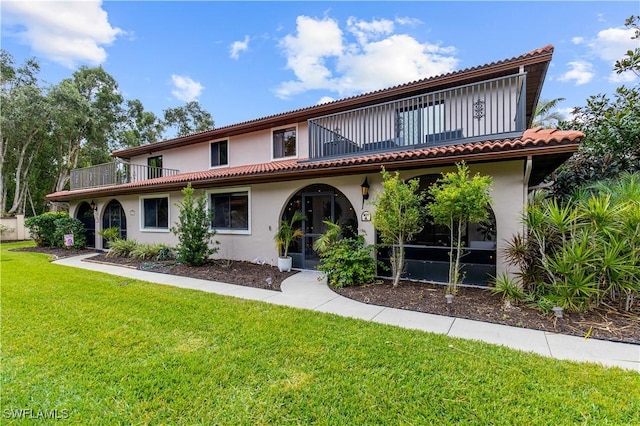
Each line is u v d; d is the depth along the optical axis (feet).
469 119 30.76
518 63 27.27
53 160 102.42
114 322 16.72
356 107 36.86
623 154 27.73
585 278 16.79
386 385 10.61
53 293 22.75
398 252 26.25
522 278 20.24
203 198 35.24
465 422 8.75
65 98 84.02
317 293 23.53
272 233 35.06
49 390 10.48
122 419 9.06
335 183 30.19
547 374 11.09
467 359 12.33
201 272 31.53
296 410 9.41
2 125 75.97
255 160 46.47
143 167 59.77
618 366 11.72
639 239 16.65
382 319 17.48
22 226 76.74
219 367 11.89
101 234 49.39
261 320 17.10
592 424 8.52
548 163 23.15
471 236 25.64
